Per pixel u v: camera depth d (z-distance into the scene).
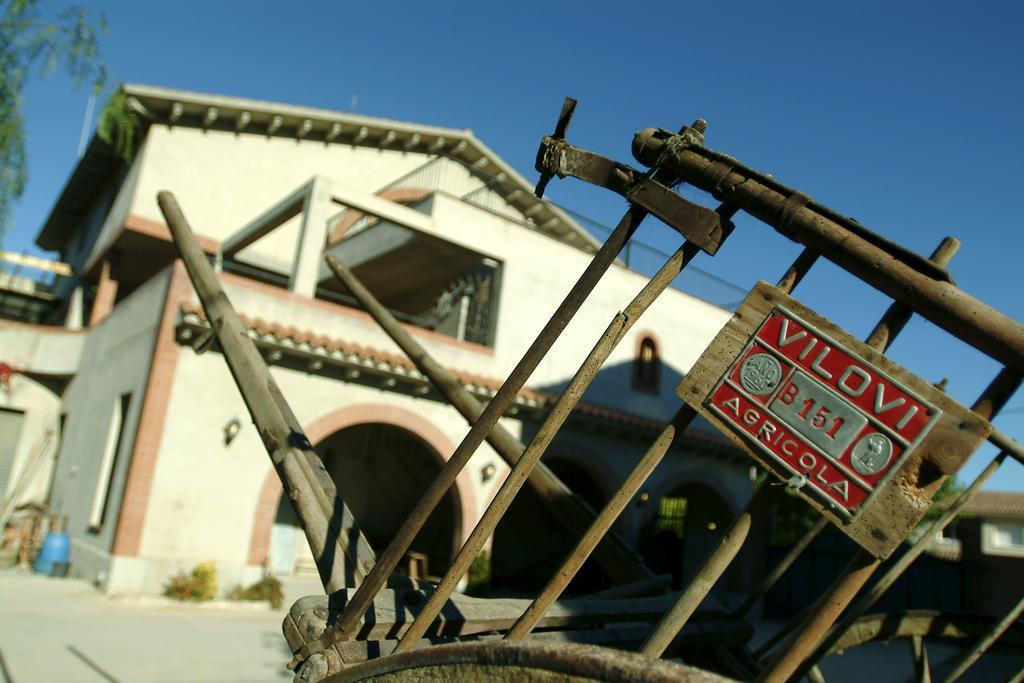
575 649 1.09
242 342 3.18
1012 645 3.12
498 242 14.97
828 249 1.63
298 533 14.48
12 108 6.84
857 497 1.45
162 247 17.64
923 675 3.07
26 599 9.66
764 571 18.19
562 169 1.99
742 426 1.61
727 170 1.79
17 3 6.77
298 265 12.16
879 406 1.46
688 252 1.81
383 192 18.25
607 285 16.47
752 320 1.67
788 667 1.46
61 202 22.06
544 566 17.23
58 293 22.33
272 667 7.45
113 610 9.45
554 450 14.69
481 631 2.14
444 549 16.44
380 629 1.91
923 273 1.51
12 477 16.11
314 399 11.91
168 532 10.48
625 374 16.38
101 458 12.39
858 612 2.79
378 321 3.66
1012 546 17.39
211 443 10.96
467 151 21.98
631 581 3.13
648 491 16.12
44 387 16.80
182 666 7.14
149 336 11.58
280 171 19.23
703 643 2.89
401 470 17.62
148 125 17.66
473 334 15.59
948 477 1.39
